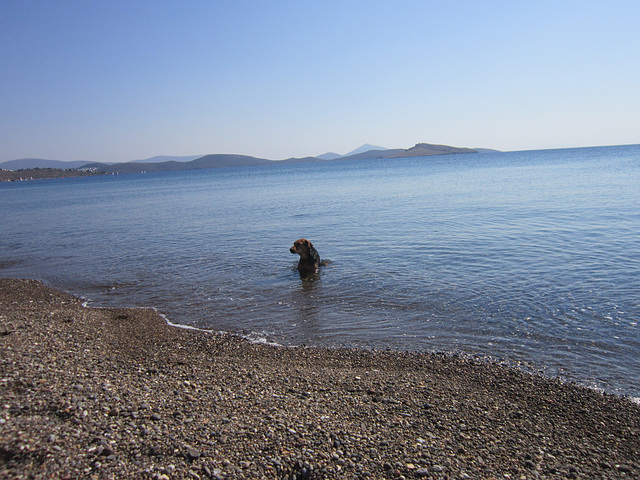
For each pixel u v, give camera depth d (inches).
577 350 331.9
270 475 188.2
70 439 204.2
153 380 291.7
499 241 715.4
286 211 1352.1
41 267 743.7
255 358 342.3
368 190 2058.3
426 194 1659.7
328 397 270.2
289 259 693.9
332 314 440.1
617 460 208.4
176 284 582.6
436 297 468.4
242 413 243.3
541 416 249.1
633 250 602.5
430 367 318.0
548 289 468.4
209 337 391.2
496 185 1898.4
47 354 332.2
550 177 2208.4
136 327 421.1
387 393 277.6
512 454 211.9
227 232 994.1
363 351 351.3
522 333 368.2
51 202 2492.6
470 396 273.3
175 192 2935.5
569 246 651.5
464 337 368.5
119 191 3462.1
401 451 210.4
